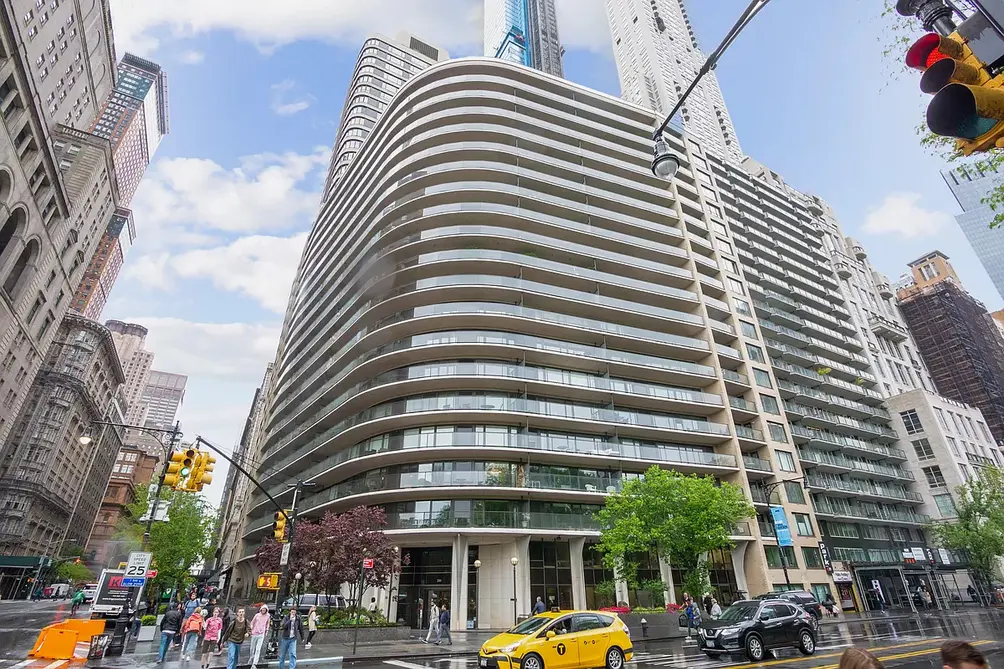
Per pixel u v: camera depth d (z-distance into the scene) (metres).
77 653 17.11
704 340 47.06
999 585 52.72
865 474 55.19
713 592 38.16
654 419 39.97
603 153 55.00
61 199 55.19
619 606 30.55
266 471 57.28
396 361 38.66
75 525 104.50
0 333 49.78
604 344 42.50
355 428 37.31
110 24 75.19
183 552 48.50
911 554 52.16
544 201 45.81
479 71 54.62
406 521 31.86
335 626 23.64
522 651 13.30
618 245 48.03
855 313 72.25
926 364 83.81
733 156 98.19
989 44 3.24
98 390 105.50
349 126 79.62
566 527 33.34
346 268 53.97
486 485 32.69
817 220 80.81
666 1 116.94
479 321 38.88
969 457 61.47
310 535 26.78
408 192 48.00
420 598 32.47
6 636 23.27
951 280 94.38
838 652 17.67
